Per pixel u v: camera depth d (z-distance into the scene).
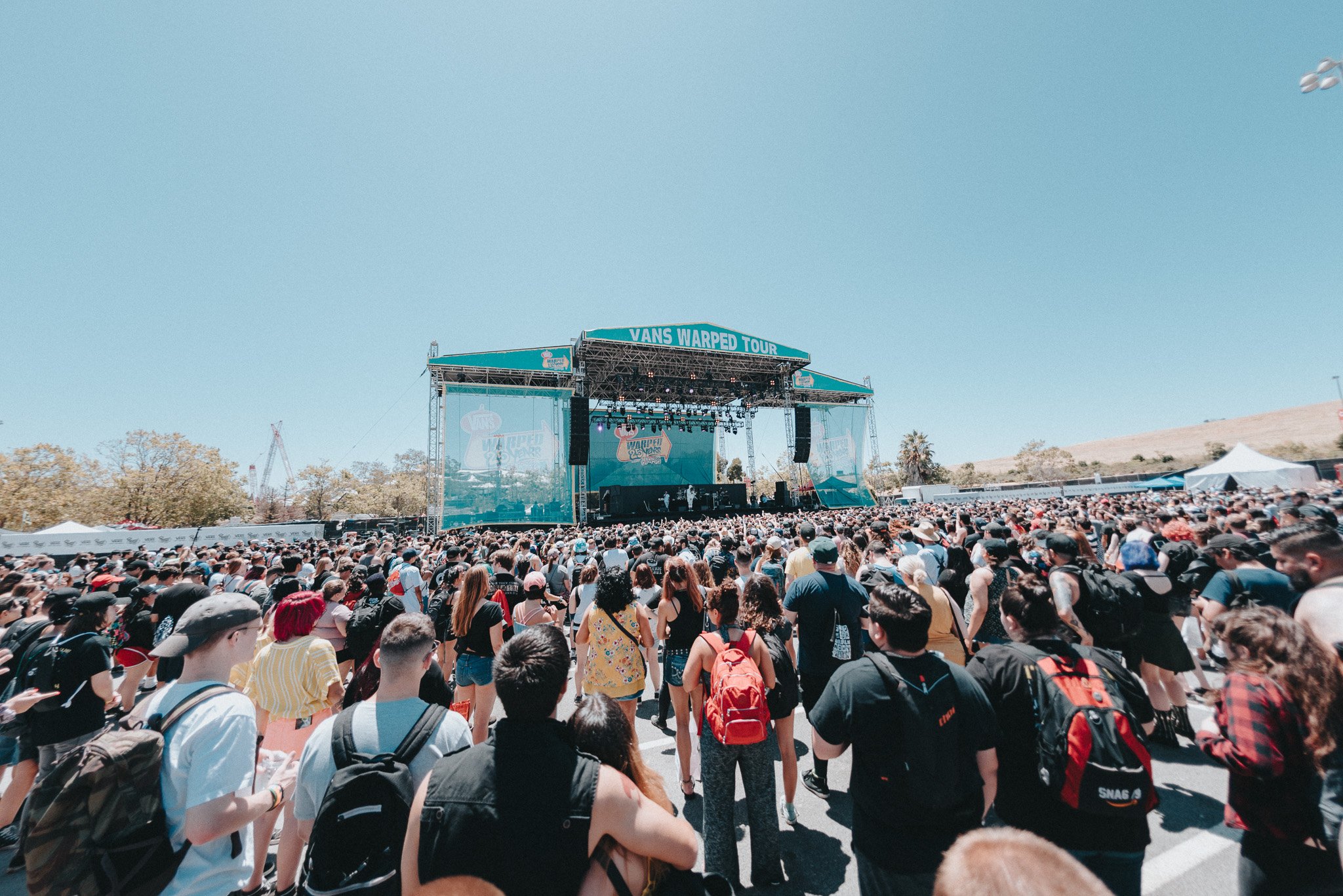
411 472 62.53
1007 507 19.23
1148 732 2.11
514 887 1.31
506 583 5.44
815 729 2.18
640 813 1.46
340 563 7.71
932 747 1.93
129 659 4.65
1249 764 1.97
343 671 4.64
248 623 2.19
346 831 1.67
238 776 1.91
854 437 33.28
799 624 4.09
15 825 3.48
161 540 22.80
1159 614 4.45
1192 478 23.11
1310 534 3.06
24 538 20.30
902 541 7.30
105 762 1.69
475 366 23.78
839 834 3.49
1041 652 2.21
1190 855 3.11
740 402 33.94
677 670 4.09
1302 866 1.93
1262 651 2.12
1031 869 0.79
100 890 1.63
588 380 30.14
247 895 2.79
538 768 1.47
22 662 4.07
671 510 30.33
